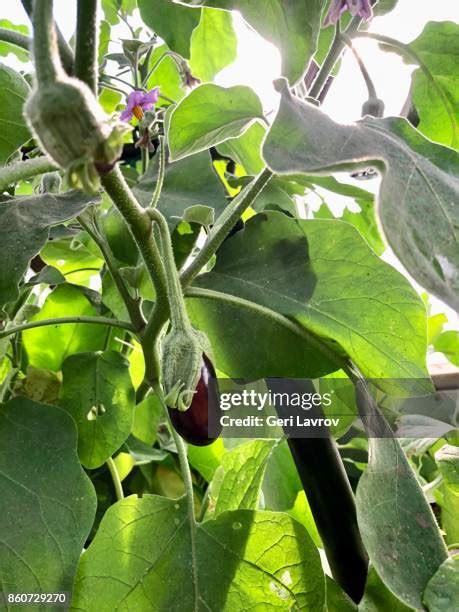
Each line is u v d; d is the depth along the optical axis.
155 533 0.32
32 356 0.49
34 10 0.18
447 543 0.41
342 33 0.39
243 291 0.37
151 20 0.51
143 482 0.52
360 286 0.36
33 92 0.18
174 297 0.29
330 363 0.37
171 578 0.31
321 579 0.31
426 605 0.28
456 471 0.40
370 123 0.27
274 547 0.32
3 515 0.30
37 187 0.42
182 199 0.41
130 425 0.42
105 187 0.27
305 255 0.37
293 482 0.46
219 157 0.54
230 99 0.32
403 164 0.25
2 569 0.28
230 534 0.32
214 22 0.49
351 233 0.37
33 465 0.31
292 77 0.29
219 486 0.38
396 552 0.29
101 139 0.18
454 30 0.41
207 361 0.29
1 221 0.33
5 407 0.33
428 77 0.44
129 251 0.40
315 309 0.36
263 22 0.30
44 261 0.53
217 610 0.30
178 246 0.39
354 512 0.35
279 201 0.48
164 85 0.60
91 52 0.22
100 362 0.42
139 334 0.37
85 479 0.31
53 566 0.29
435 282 0.21
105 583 0.30
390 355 0.35
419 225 0.22
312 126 0.24
